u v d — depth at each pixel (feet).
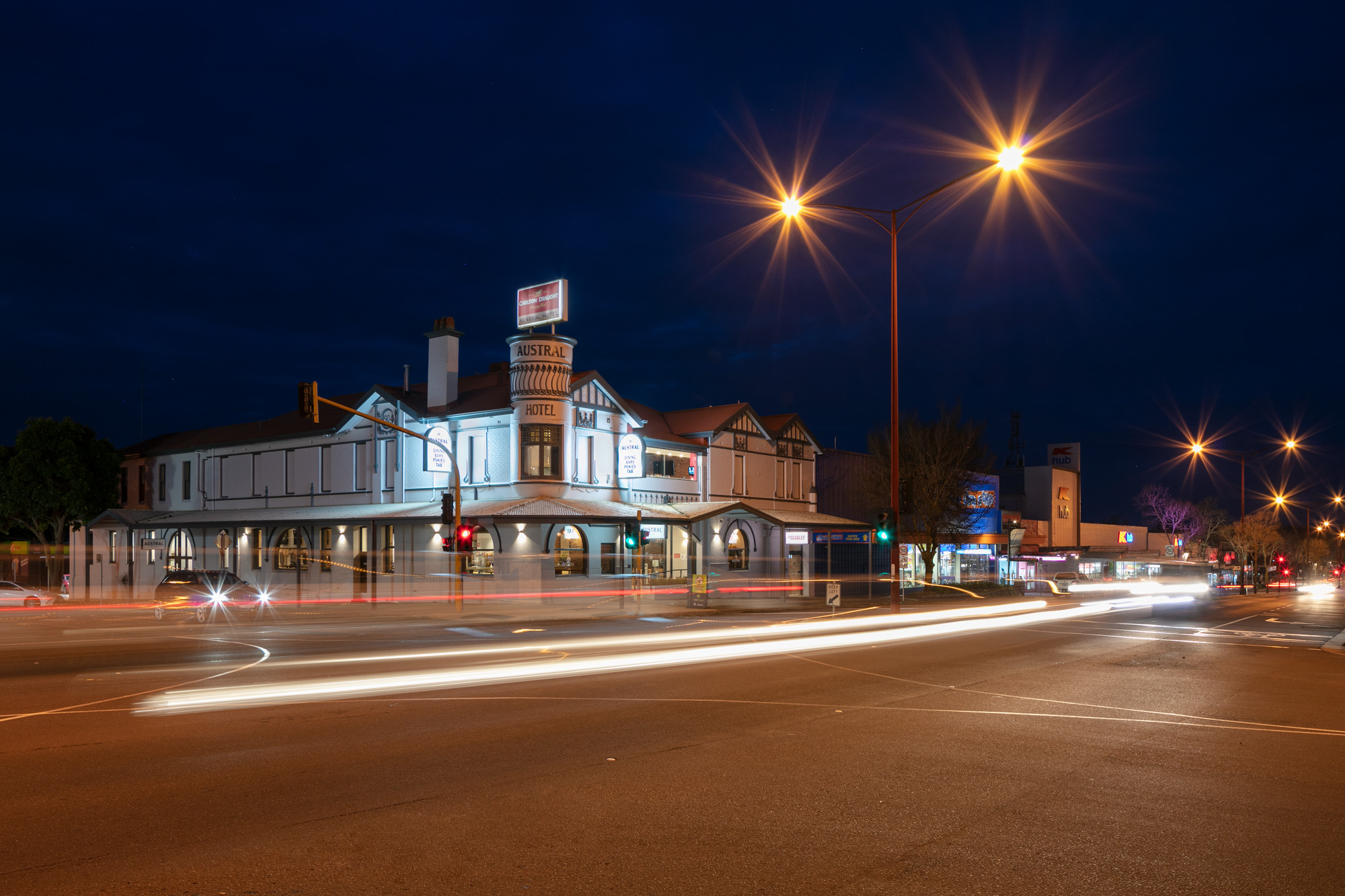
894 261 84.12
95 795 23.34
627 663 51.72
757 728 32.71
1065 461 254.47
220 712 35.42
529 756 28.04
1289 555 357.61
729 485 149.28
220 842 19.60
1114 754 28.99
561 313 124.16
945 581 179.93
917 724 33.76
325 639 69.56
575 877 17.65
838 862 18.63
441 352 135.03
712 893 16.85
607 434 130.31
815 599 131.44
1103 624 88.38
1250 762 27.86
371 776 25.43
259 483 157.38
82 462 172.45
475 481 126.62
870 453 163.22
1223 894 17.07
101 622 92.63
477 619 96.58
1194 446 219.20
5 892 16.66
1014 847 19.67
